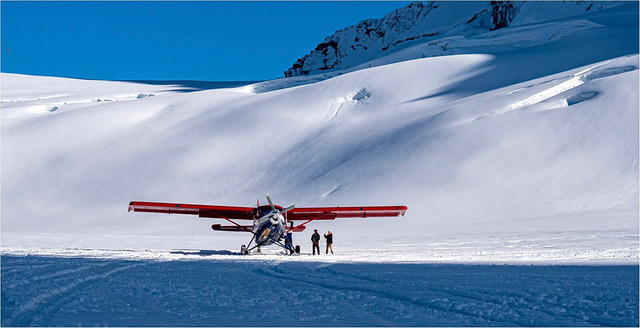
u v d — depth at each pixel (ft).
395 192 174.70
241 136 261.85
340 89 289.94
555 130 186.29
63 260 49.55
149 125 286.05
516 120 195.93
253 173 231.30
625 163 166.91
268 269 44.47
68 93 417.69
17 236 136.67
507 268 44.01
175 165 248.11
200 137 266.77
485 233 115.75
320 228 150.51
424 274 38.42
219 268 45.34
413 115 241.14
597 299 24.66
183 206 80.07
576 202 151.74
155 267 44.91
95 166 256.73
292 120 269.85
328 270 43.14
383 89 286.25
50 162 262.47
